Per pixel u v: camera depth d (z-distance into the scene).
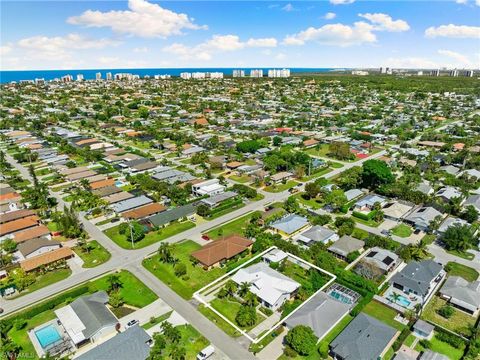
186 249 98.38
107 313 71.56
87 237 105.62
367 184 142.00
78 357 59.75
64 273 88.31
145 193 138.00
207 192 135.12
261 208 125.00
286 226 106.62
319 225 110.25
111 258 94.75
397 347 63.47
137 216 115.19
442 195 126.94
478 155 176.25
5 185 144.12
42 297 79.81
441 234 103.88
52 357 60.66
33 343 66.50
